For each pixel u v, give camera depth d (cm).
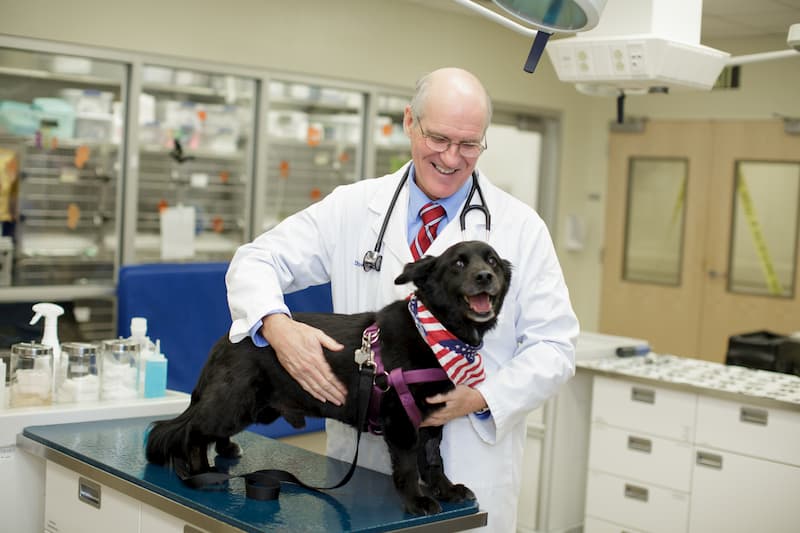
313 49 543
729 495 348
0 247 440
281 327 188
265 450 231
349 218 216
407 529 175
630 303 726
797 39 305
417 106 193
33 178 448
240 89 518
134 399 268
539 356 199
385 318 188
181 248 505
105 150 470
